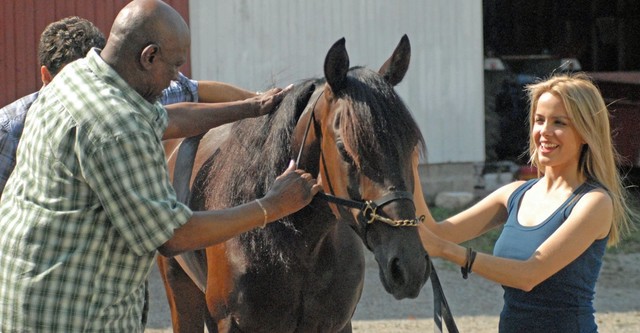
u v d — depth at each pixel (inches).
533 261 202.7
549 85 211.2
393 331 396.8
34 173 173.3
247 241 217.6
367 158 186.4
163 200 170.2
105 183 167.5
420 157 199.9
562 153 208.8
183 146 266.8
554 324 207.9
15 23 596.1
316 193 192.7
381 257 186.4
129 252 175.0
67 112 170.4
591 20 908.0
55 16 602.9
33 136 174.6
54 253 171.3
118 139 166.6
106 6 609.9
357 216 191.6
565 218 207.2
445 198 641.6
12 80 598.5
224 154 234.2
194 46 625.3
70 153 169.8
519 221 216.2
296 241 214.5
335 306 227.1
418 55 664.4
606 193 207.3
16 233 173.0
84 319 173.0
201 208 236.5
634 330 399.5
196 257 245.0
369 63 657.0
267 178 213.9
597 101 207.5
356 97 190.2
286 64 643.5
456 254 203.6
